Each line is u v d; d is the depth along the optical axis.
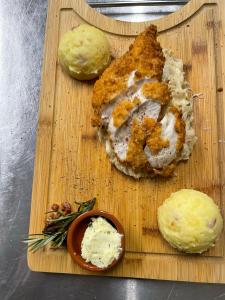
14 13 0.38
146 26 0.35
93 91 0.32
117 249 0.29
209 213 0.29
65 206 0.32
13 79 0.37
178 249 0.30
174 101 0.32
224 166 0.32
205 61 0.33
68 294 0.32
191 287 0.31
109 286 0.32
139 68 0.31
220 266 0.30
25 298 0.32
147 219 0.31
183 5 0.36
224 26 0.34
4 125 0.36
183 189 0.31
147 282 0.31
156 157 0.31
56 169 0.33
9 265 0.33
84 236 0.30
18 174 0.35
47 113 0.34
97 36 0.33
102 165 0.33
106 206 0.32
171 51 0.33
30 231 0.32
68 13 0.35
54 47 0.35
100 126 0.32
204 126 0.32
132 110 0.30
